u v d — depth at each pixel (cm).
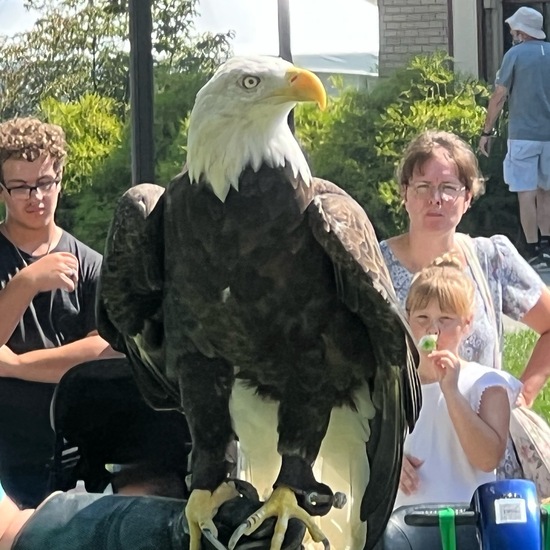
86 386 368
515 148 1039
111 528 253
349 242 284
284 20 663
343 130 1041
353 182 1020
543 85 1037
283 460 300
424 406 359
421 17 1351
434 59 1110
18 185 418
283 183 288
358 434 317
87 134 986
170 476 370
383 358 295
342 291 293
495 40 1330
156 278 309
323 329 298
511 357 689
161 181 915
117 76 1089
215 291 293
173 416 367
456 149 401
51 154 421
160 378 337
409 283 405
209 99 288
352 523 313
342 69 1182
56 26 1106
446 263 377
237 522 277
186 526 268
